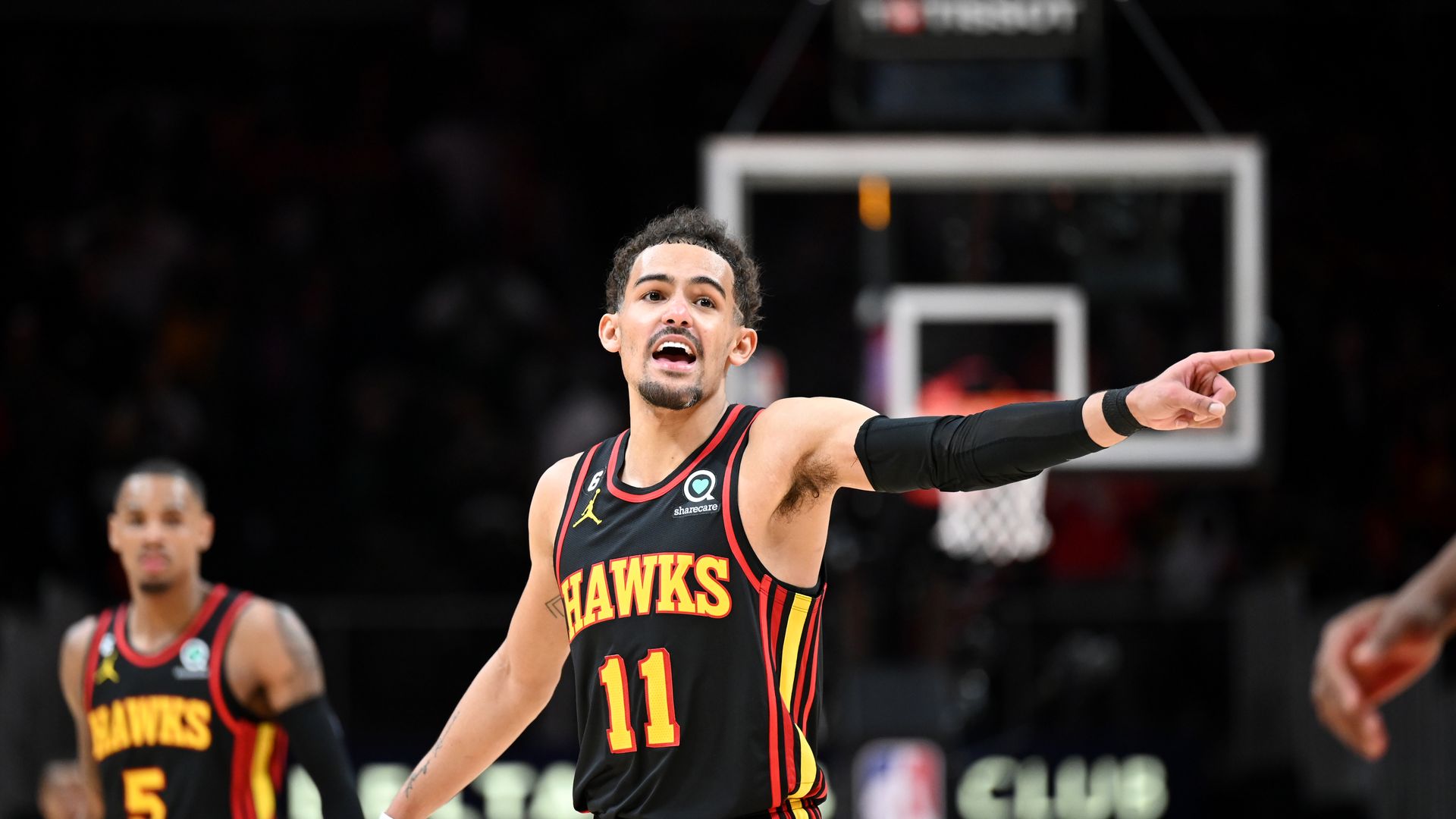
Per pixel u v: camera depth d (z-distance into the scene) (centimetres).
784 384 3944
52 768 1927
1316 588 3450
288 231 4128
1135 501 3484
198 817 1645
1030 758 2861
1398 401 3825
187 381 3856
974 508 2409
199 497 1706
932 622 2420
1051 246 2475
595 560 1049
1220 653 3005
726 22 4466
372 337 4044
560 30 4425
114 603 3291
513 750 2777
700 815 1000
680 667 1012
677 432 1075
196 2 4428
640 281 1079
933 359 2472
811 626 1053
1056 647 3005
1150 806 2848
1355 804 2870
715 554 1023
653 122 4397
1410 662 1273
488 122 4312
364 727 2883
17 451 3575
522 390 3906
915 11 2356
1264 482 2386
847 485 1037
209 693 1650
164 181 4206
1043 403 975
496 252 4166
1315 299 4006
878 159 2414
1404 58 4225
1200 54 4259
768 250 4047
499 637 2919
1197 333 2433
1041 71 2361
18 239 4125
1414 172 4141
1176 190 2439
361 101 4356
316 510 3772
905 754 2295
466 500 3716
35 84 4297
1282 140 4197
